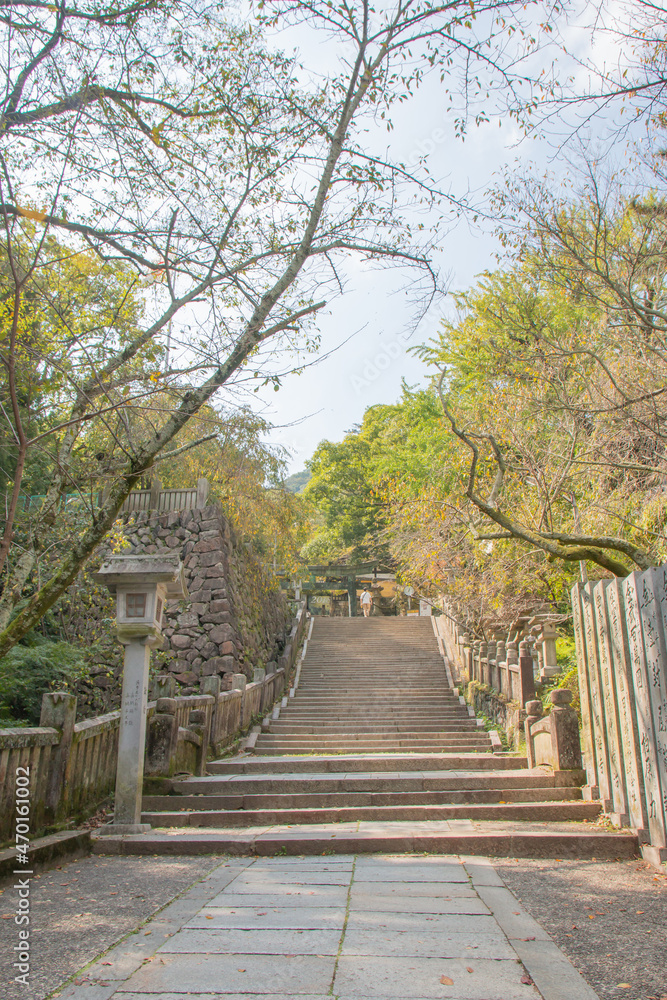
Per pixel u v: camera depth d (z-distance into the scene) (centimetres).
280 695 1641
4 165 399
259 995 270
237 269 574
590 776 650
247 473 1424
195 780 746
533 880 437
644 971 288
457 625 1811
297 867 490
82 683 1422
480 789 698
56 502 559
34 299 549
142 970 295
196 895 416
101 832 591
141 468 518
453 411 1089
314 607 3966
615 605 570
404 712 1462
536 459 914
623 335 832
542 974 285
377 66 568
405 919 359
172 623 1554
